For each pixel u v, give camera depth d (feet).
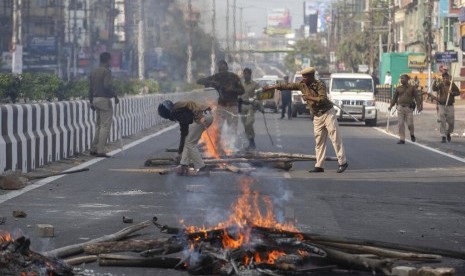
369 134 109.09
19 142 53.57
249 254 25.36
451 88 91.61
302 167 60.80
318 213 38.86
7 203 40.57
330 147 82.12
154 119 124.06
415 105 92.02
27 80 90.02
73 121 69.77
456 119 135.64
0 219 34.68
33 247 29.27
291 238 26.00
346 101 132.98
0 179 45.93
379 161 67.82
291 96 149.18
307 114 164.66
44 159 59.93
